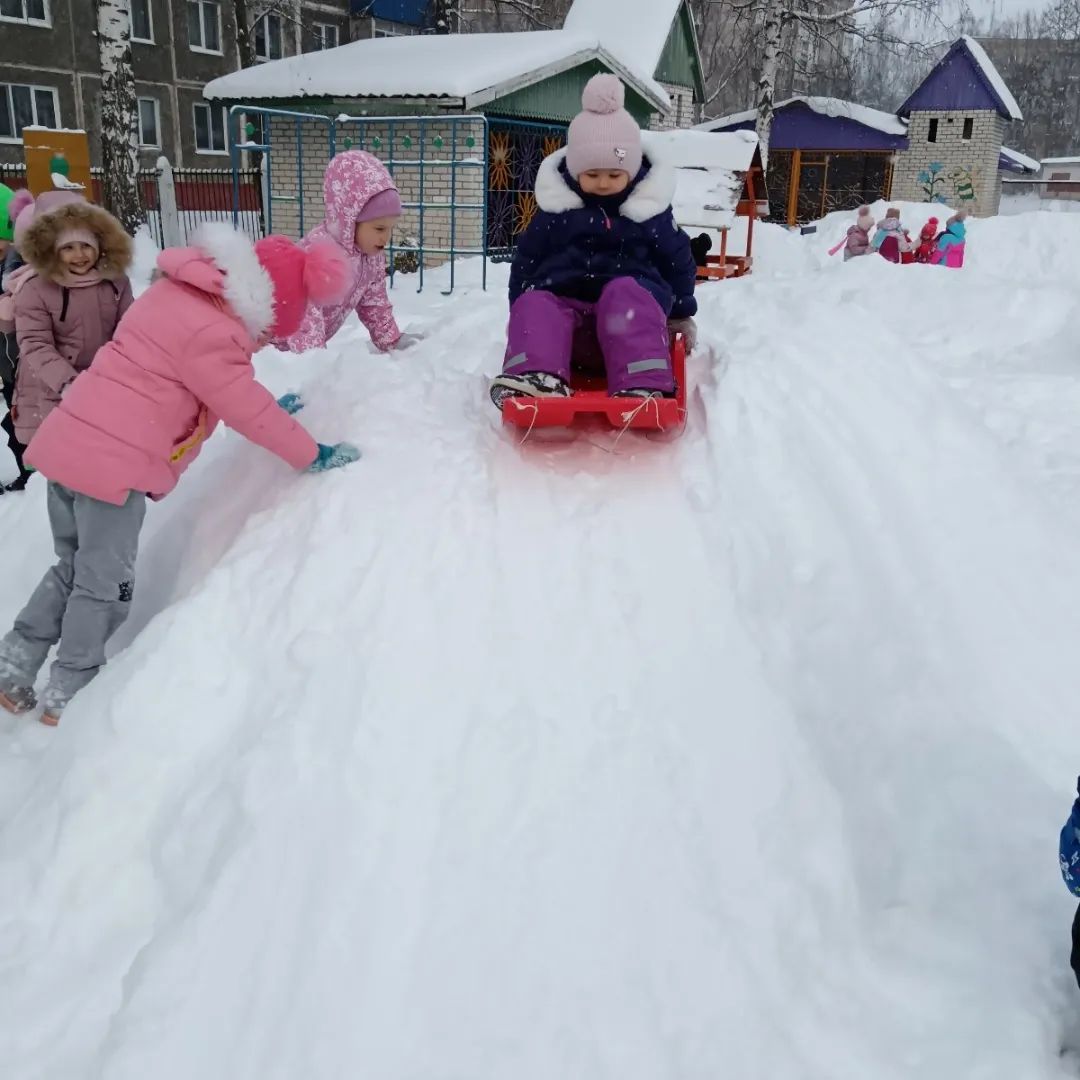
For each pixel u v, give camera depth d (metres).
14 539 4.09
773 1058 1.92
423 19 24.64
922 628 2.85
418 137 12.69
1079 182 46.97
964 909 2.20
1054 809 2.39
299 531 2.97
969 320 6.81
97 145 25.14
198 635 2.72
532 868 2.17
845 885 2.24
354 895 2.10
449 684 2.52
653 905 2.13
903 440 3.51
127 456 2.90
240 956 2.05
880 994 2.06
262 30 27.52
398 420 3.41
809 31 23.98
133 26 25.14
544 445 3.39
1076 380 5.41
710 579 2.87
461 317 5.01
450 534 2.91
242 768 2.36
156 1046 1.93
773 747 2.46
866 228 15.42
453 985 1.98
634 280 3.46
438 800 2.29
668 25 21.72
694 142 14.09
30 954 2.21
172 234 14.00
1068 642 2.89
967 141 26.55
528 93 13.67
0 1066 1.99
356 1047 1.89
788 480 3.20
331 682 2.51
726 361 3.79
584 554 2.92
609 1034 1.92
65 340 4.07
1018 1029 1.96
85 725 2.62
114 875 2.34
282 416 3.04
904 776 2.51
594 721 2.47
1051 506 3.69
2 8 23.33
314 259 3.04
